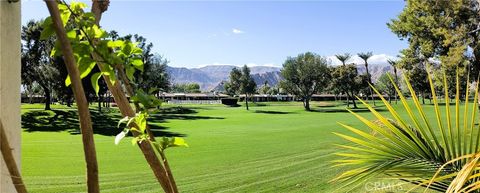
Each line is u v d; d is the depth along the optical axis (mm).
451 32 28250
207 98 123125
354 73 79125
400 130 2268
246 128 29375
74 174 11000
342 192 7676
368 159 2330
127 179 10414
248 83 84562
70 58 957
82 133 958
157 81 55125
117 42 1332
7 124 1263
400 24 32969
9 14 1280
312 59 69875
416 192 6191
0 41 1216
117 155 14539
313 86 70375
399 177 2402
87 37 1260
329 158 13594
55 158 13875
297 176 10641
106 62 1268
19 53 1360
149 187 9508
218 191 9188
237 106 84062
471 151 2258
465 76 26141
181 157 14367
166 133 25297
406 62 33188
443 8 29250
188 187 9633
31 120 34281
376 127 2293
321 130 26438
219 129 28625
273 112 58062
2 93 1229
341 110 60875
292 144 18562
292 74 70062
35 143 18750
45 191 9016
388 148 2275
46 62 40750
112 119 38594
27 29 40562
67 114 40281
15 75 1325
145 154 1530
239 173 11312
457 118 2277
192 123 35438
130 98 1390
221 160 13719
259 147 17484
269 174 11062
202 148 16938
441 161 2256
